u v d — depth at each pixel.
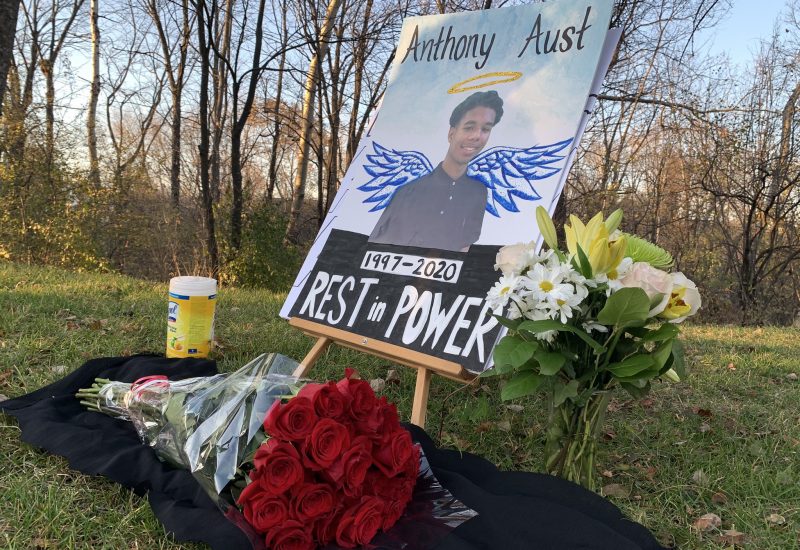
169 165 23.58
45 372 3.42
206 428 2.11
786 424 3.51
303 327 3.32
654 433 3.34
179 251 14.90
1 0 7.40
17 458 2.48
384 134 3.66
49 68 19.06
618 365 2.03
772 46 13.67
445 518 2.02
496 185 3.00
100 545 1.98
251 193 12.45
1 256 11.65
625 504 2.53
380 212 3.41
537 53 3.17
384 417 2.02
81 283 6.38
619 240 2.00
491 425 3.26
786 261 13.38
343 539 1.86
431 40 3.70
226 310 5.61
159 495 2.18
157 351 4.05
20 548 1.89
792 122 13.04
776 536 2.32
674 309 1.98
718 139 13.43
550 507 1.99
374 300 3.12
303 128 15.12
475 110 3.27
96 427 2.69
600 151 15.53
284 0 13.84
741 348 5.82
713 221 15.68
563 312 1.94
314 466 1.83
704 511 2.51
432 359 2.73
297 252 12.21
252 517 1.79
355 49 14.30
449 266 2.94
